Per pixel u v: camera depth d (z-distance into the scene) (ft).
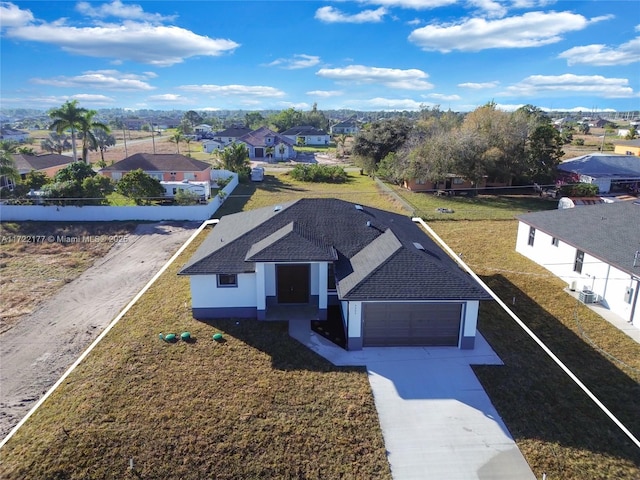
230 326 54.90
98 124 169.27
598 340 52.26
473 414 39.63
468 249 86.58
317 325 55.21
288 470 33.71
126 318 57.26
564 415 39.50
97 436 36.47
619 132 369.50
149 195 114.93
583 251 64.75
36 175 120.37
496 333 53.72
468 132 140.05
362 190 148.66
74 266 78.13
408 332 50.34
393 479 33.06
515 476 33.30
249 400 41.14
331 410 40.01
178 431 37.17
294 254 53.98
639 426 38.27
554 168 144.77
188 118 601.21
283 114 435.12
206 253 58.44
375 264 51.49
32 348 51.37
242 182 162.40
